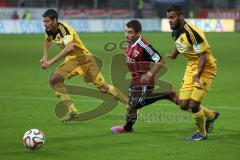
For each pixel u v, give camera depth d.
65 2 116.12
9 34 91.00
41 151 17.72
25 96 29.95
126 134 20.70
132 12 112.56
